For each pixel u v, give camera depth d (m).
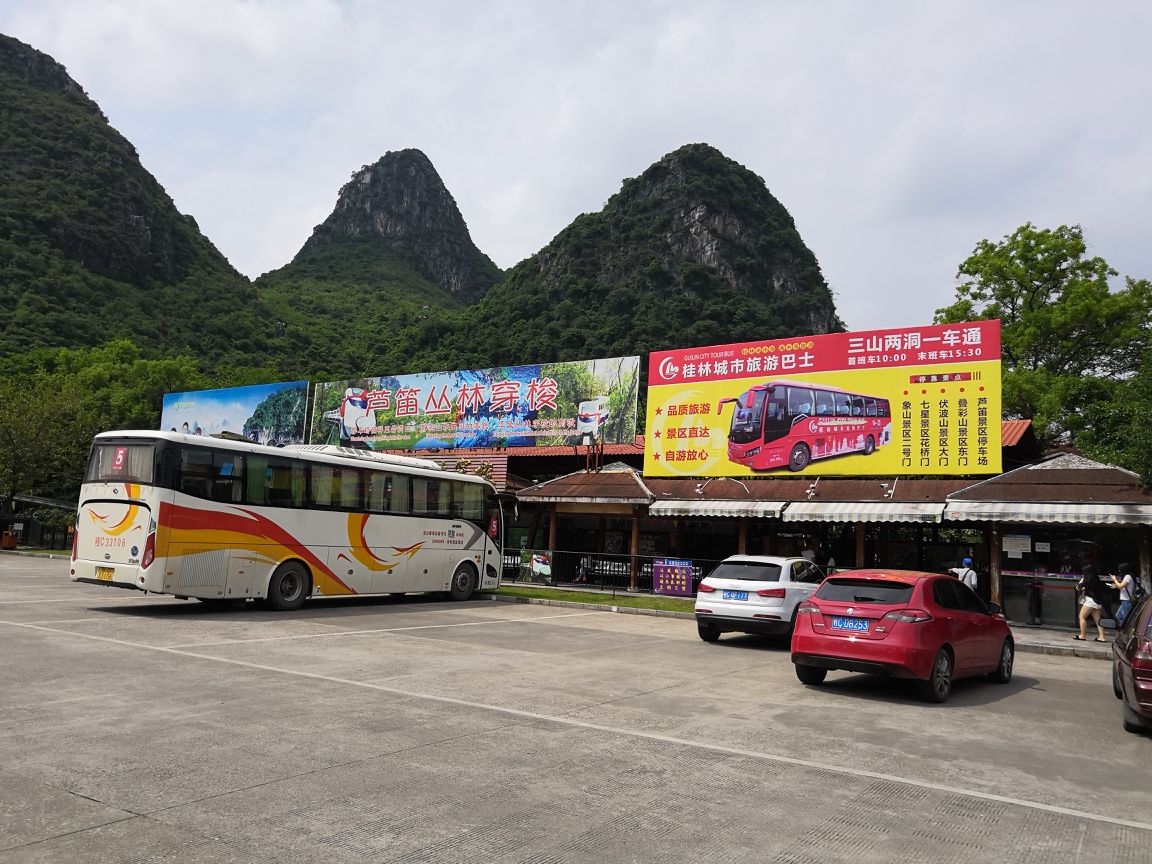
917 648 9.09
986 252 38.56
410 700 8.07
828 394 23.09
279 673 9.23
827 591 10.03
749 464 23.98
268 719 6.95
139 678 8.49
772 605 13.84
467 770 5.71
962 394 21.48
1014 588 19.47
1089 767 6.58
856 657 9.31
